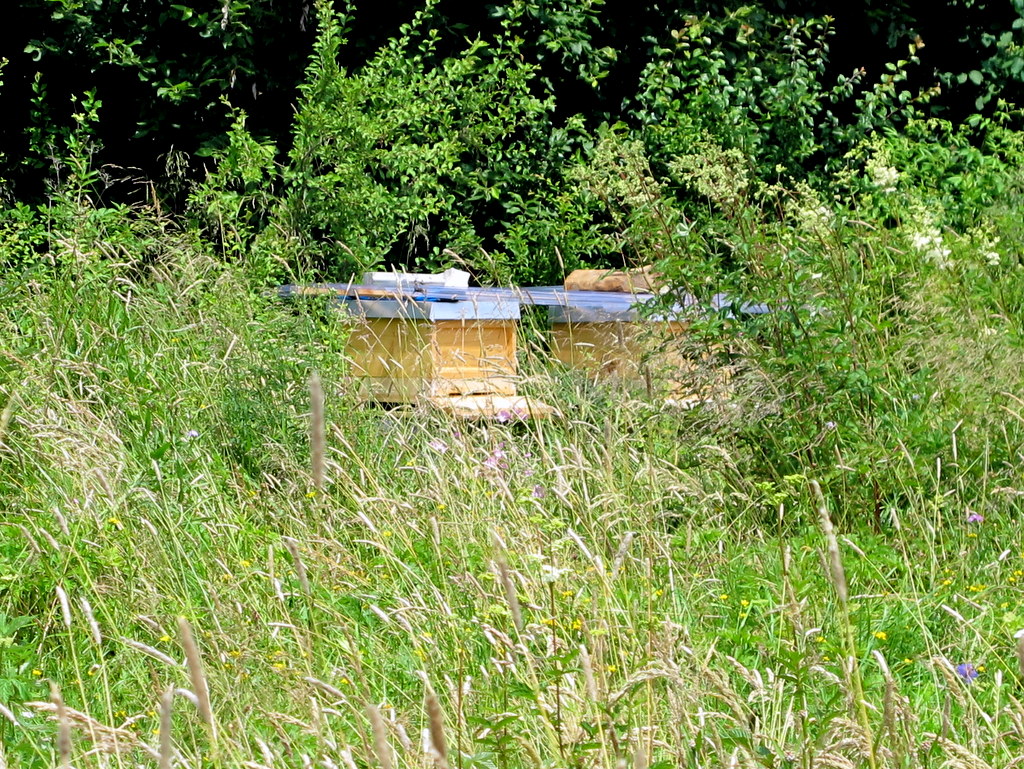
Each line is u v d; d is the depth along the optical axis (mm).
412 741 5125
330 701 5586
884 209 16469
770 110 21031
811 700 5719
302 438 9570
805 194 10594
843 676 5961
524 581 5832
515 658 5125
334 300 11148
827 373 9328
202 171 20375
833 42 23891
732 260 10969
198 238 13836
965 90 24359
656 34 21812
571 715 4902
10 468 8664
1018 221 13852
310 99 17875
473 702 5527
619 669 5289
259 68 20609
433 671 5879
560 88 21812
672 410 9711
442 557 7391
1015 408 9258
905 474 8844
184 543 7621
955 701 5895
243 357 10094
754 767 4469
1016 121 24000
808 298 9523
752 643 6277
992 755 5059
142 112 19922
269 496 8742
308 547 7430
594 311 11172
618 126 18891
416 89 19281
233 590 6883
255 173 16938
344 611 7125
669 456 9297
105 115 20594
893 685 4309
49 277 12266
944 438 8922
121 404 9258
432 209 18266
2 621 6574
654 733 4695
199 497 8312
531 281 19047
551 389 10125
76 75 20188
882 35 23594
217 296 11266
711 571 7566
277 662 6066
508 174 20078
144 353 10500
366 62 19656
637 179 10430
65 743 3014
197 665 2969
